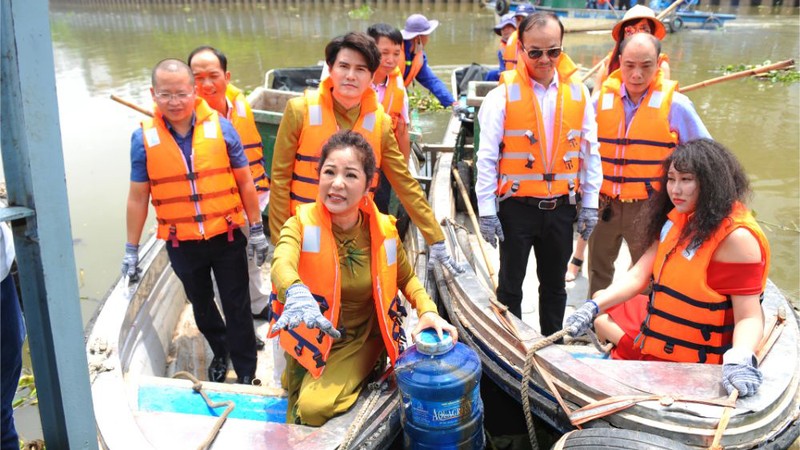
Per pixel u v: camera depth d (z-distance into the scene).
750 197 2.60
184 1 25.83
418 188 3.11
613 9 15.50
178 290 4.20
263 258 3.41
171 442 2.44
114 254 5.81
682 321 2.66
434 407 2.39
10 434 2.32
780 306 2.97
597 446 2.24
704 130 3.67
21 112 1.69
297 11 22.47
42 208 1.78
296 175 3.26
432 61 12.62
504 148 3.29
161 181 3.17
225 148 3.26
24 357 4.50
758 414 2.33
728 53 12.43
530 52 3.12
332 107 3.22
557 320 3.54
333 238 2.55
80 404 2.01
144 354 3.39
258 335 4.06
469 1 20.78
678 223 2.68
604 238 3.86
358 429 2.45
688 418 2.32
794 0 18.12
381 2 22.08
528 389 2.80
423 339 2.49
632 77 3.60
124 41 17.00
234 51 14.46
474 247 4.70
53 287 1.85
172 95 3.10
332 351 2.71
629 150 3.70
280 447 2.41
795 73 10.46
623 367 2.61
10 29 1.64
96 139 8.61
